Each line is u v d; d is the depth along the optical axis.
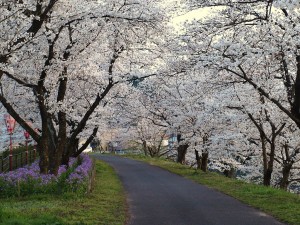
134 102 33.78
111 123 38.69
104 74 20.55
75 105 25.09
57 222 9.09
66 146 21.53
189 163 44.25
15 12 11.62
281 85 19.25
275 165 29.72
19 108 25.08
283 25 12.23
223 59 13.09
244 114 23.23
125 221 10.88
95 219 10.43
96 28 16.91
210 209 12.96
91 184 17.00
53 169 17.47
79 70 19.95
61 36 17.20
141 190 18.30
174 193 17.12
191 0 13.58
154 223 10.72
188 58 14.02
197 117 26.78
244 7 12.88
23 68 16.66
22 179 15.22
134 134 49.53
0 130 30.72
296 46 12.31
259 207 13.14
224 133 28.53
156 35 17.80
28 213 10.27
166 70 15.75
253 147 28.98
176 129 32.62
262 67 16.31
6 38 12.12
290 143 24.08
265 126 23.98
